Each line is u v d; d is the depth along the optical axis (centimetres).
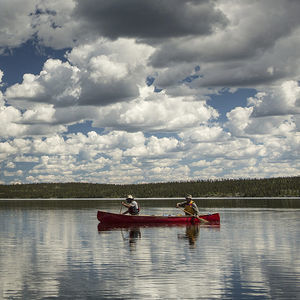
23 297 1191
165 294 1216
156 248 2045
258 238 2408
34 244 2233
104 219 3628
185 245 2144
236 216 4344
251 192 18100
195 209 3606
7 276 1448
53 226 3312
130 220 3606
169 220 3578
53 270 1542
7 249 2053
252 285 1306
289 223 3400
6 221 3872
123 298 1177
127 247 2091
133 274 1465
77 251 1973
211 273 1471
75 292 1241
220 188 19475
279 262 1659
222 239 2377
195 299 1163
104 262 1689
